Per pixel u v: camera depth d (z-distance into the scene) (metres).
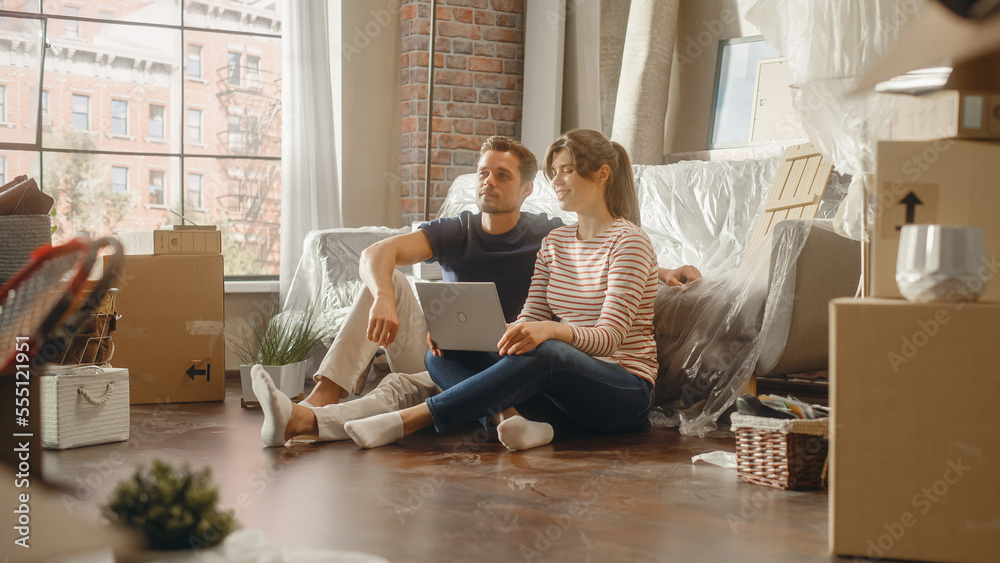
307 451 2.12
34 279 1.03
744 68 3.64
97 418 2.25
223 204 4.37
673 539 1.38
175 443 2.27
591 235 2.37
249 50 4.39
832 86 2.01
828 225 2.42
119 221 4.18
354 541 1.35
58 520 0.95
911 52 0.57
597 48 4.21
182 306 3.16
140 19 4.19
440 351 2.39
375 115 4.54
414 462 1.98
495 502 1.61
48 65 4.02
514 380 2.11
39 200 2.46
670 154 3.98
